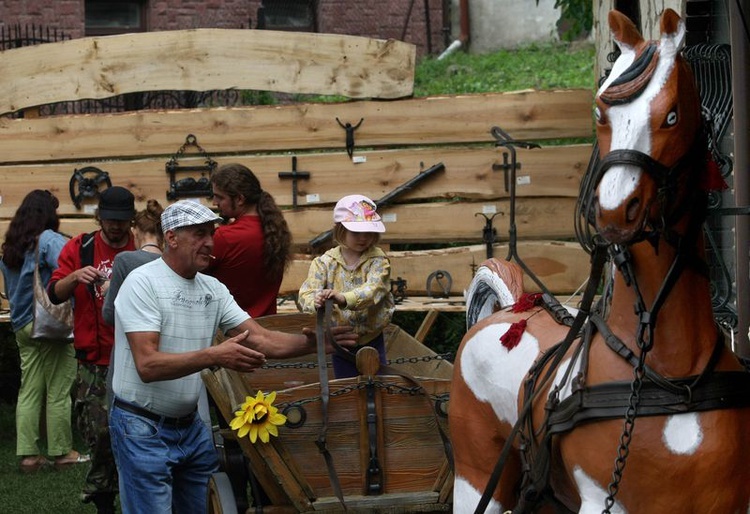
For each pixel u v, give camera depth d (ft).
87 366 21.89
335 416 16.46
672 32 11.21
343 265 18.44
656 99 11.12
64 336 26.45
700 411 11.51
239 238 20.12
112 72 30.55
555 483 13.21
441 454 16.62
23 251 26.81
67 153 30.71
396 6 56.59
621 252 11.95
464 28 58.23
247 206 20.58
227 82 30.35
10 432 32.30
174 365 16.46
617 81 11.35
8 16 51.93
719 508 11.44
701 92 19.77
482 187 29.81
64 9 52.49
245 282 20.39
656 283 11.73
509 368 14.33
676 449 11.45
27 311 27.09
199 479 18.11
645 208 11.14
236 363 16.31
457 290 29.58
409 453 16.61
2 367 35.40
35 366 27.53
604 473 11.87
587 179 13.38
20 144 30.81
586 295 12.83
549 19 58.54
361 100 30.30
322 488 16.39
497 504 14.80
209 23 53.88
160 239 20.66
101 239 22.43
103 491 21.88
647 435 11.56
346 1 56.13
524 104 29.76
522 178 29.73
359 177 30.07
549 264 29.45
